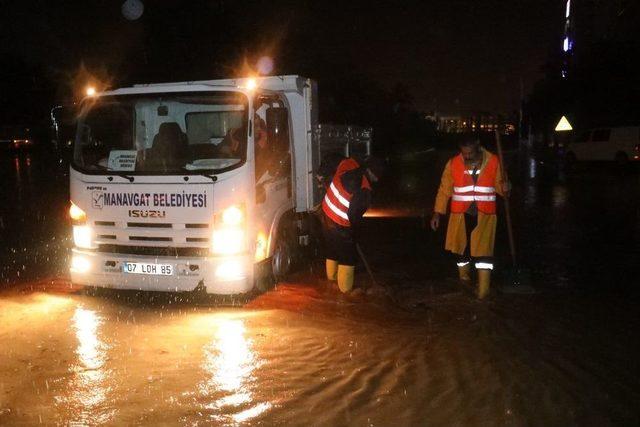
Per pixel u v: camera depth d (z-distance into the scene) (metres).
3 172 31.92
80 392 4.82
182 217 6.97
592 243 11.01
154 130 8.00
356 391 4.84
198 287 6.96
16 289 8.01
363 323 6.58
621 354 5.59
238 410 4.51
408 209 16.58
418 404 4.61
